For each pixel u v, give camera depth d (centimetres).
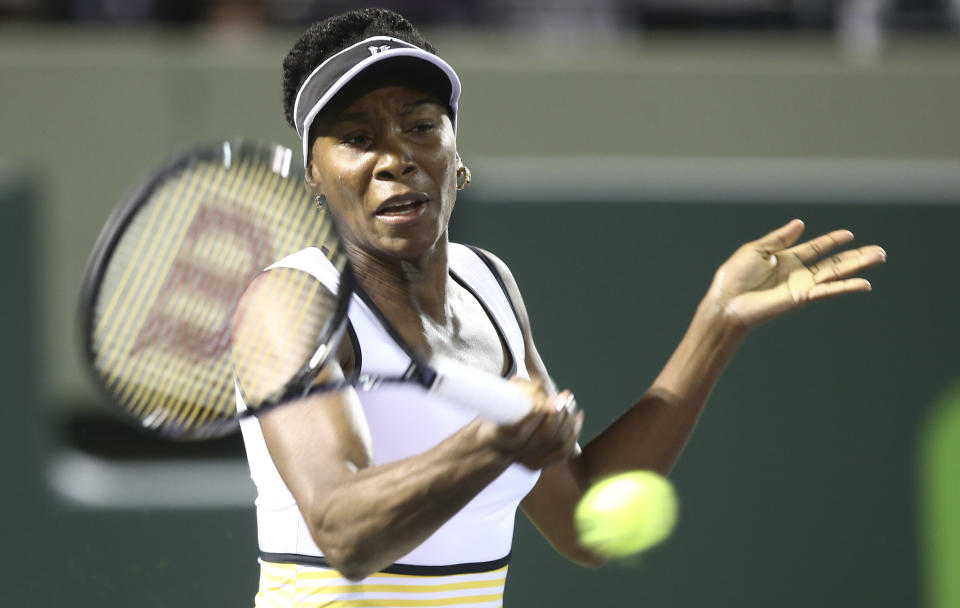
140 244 562
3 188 1318
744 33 1955
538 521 772
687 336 772
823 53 1908
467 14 1947
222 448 1784
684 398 759
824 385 1386
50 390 1409
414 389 630
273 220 608
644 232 1362
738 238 1371
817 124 1875
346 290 598
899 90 1878
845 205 1384
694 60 1861
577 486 749
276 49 1841
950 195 1388
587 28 1955
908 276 1392
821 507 1385
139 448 1775
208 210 587
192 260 580
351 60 637
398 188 630
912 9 1969
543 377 761
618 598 1366
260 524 660
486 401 516
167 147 1820
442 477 526
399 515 530
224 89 1823
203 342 584
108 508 1320
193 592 1325
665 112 1858
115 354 553
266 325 586
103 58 1808
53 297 1798
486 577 664
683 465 1379
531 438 524
